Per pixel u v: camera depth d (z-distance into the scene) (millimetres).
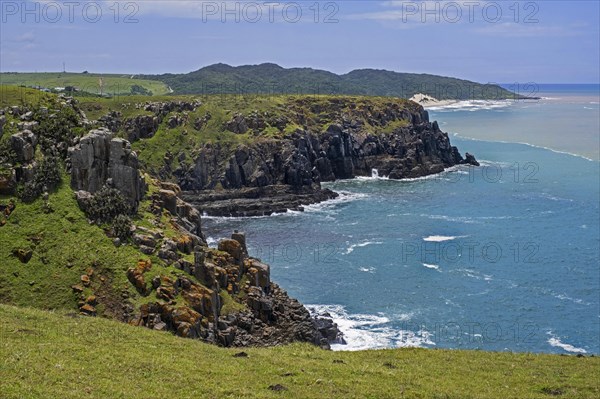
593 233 140250
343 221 158500
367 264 120625
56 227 76750
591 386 46062
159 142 183125
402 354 55281
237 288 80000
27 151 82250
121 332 50125
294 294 104000
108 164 84188
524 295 103438
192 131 192500
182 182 178875
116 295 69625
